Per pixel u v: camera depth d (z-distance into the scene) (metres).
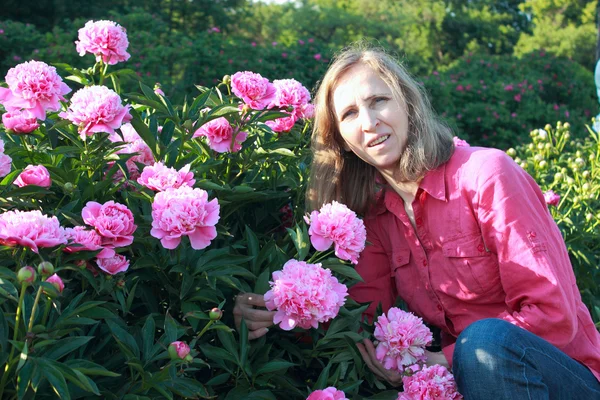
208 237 1.87
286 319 2.00
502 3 26.23
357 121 2.29
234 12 16.56
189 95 8.02
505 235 2.11
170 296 2.14
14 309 1.79
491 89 9.48
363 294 2.50
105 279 1.91
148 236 2.09
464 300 2.28
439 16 21.81
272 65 8.77
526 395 1.98
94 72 2.53
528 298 2.11
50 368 1.60
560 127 4.34
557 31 23.64
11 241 1.63
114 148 2.30
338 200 2.52
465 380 2.04
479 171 2.19
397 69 2.30
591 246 3.37
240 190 2.29
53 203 2.26
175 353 1.72
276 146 2.59
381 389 2.38
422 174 2.27
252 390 2.07
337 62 2.35
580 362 2.20
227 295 2.31
